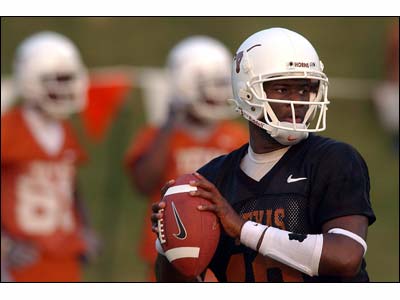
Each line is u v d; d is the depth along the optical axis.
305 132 11.87
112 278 26.20
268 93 12.06
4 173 21.39
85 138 33.91
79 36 42.06
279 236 11.54
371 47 44.25
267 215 11.98
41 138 21.75
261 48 12.13
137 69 39.16
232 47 42.62
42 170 21.66
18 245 21.27
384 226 30.86
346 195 11.60
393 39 39.88
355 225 11.50
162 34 43.09
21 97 22.69
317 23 45.44
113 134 34.22
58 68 22.34
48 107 22.02
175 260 12.03
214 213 11.92
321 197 11.74
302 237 11.44
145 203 31.75
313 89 12.06
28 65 22.23
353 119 40.06
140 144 22.66
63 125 22.28
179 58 22.81
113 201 31.72
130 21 43.53
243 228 11.71
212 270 12.70
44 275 21.34
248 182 12.27
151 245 22.44
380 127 39.28
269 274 12.15
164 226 12.06
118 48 41.97
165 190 12.36
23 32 41.09
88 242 22.22
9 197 21.33
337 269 11.32
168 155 22.56
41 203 21.52
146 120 34.56
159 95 25.77
